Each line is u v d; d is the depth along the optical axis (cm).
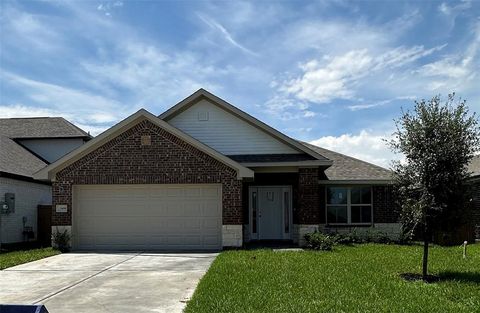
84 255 1633
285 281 1077
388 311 820
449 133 1171
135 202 1827
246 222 2150
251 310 822
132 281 1137
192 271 1277
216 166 1780
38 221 2345
